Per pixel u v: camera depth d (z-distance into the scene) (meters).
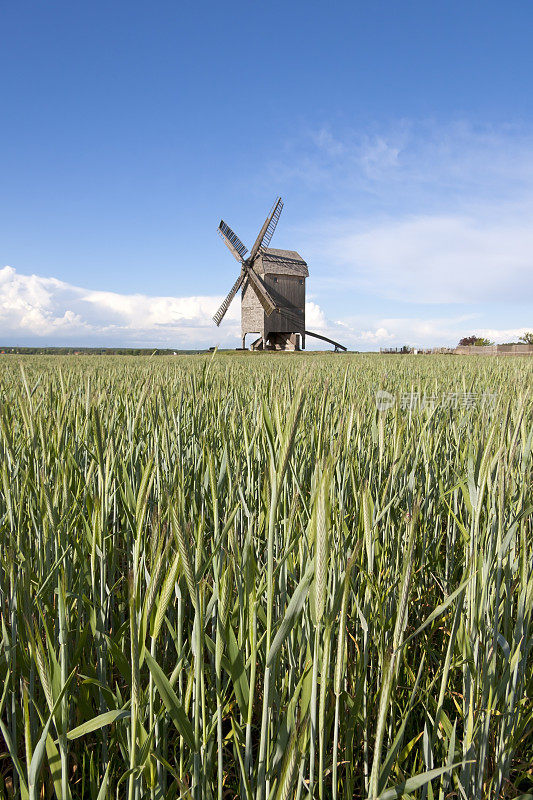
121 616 1.95
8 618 1.62
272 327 48.38
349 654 1.84
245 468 2.11
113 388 3.44
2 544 1.69
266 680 0.99
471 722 1.25
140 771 0.98
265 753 1.00
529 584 1.48
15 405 2.93
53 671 1.06
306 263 52.66
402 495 2.10
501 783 1.44
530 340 53.91
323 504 0.85
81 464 2.35
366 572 1.52
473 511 1.33
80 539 1.77
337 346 55.00
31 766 0.88
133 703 0.91
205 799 1.12
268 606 0.95
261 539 1.58
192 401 3.00
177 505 1.08
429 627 1.99
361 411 2.35
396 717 1.66
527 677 1.71
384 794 0.95
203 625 1.08
